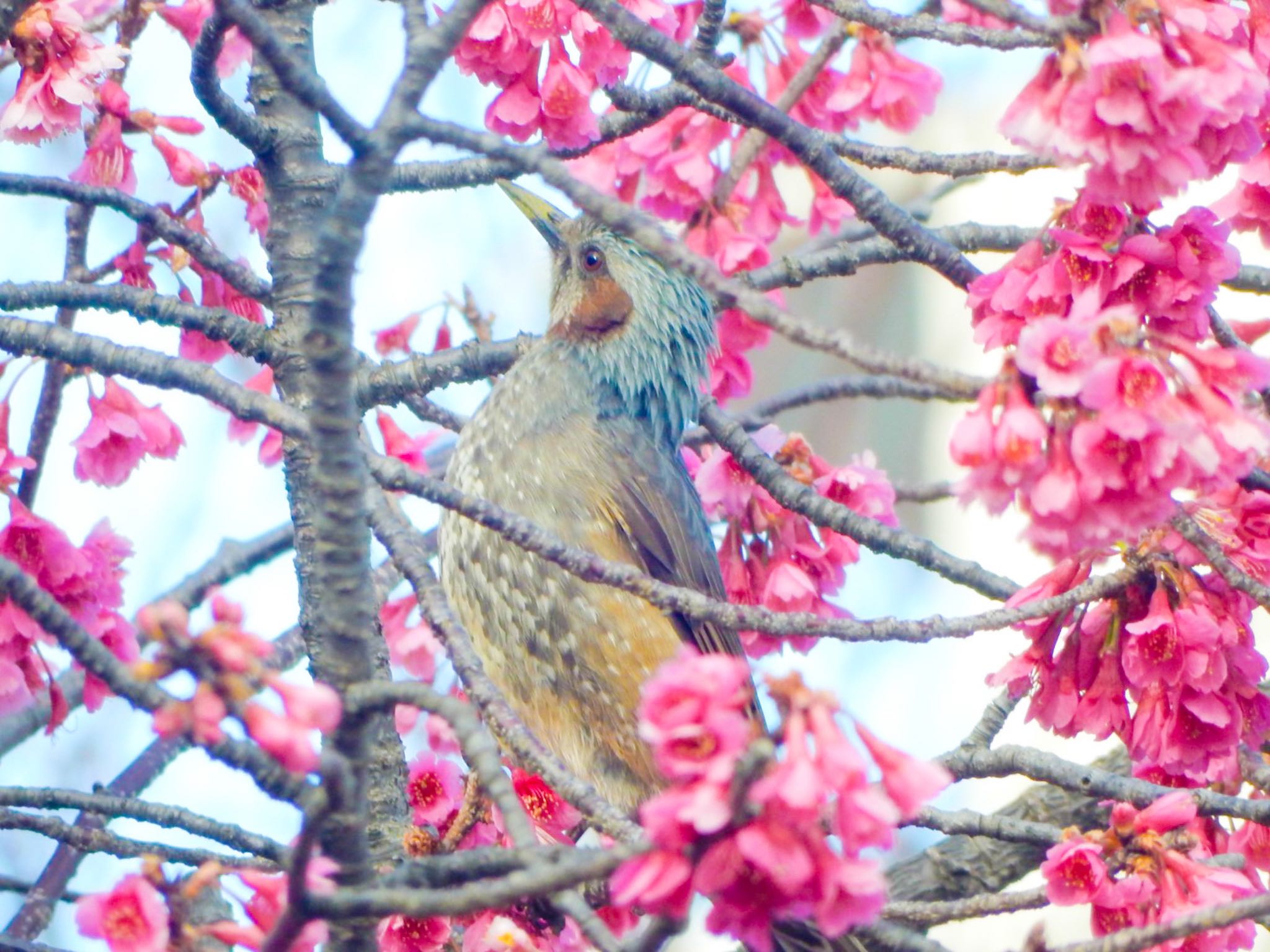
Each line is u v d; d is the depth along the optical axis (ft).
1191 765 23.84
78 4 27.78
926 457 63.67
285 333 29.30
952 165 27.94
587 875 14.93
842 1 21.65
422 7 20.99
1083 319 18.76
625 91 29.53
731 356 36.40
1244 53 18.79
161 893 16.78
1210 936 20.51
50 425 30.83
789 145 23.88
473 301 36.65
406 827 28.12
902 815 14.42
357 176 18.29
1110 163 18.76
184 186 30.42
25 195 27.76
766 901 14.35
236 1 17.85
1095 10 18.49
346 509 18.99
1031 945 18.44
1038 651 24.04
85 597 22.89
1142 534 23.04
